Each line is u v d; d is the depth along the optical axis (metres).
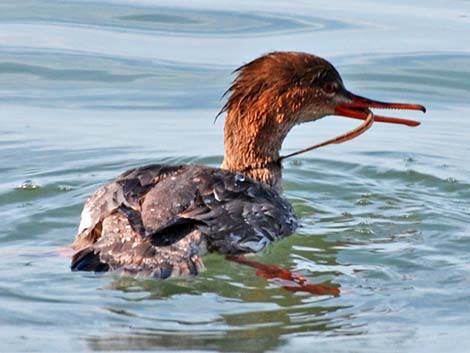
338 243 12.68
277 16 21.42
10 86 18.39
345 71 18.52
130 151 15.99
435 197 14.46
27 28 20.66
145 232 11.27
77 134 16.61
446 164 15.73
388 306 10.78
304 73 13.64
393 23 21.08
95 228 11.80
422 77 18.62
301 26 20.69
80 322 10.20
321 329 10.24
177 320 10.30
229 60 19.03
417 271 11.73
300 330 10.22
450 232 13.00
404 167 15.55
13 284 11.00
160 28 20.78
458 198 14.41
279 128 13.74
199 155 15.82
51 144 16.16
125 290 10.91
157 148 16.11
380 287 11.27
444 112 17.75
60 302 10.61
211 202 11.78
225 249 11.62
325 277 11.53
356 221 13.48
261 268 11.56
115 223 11.56
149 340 9.86
